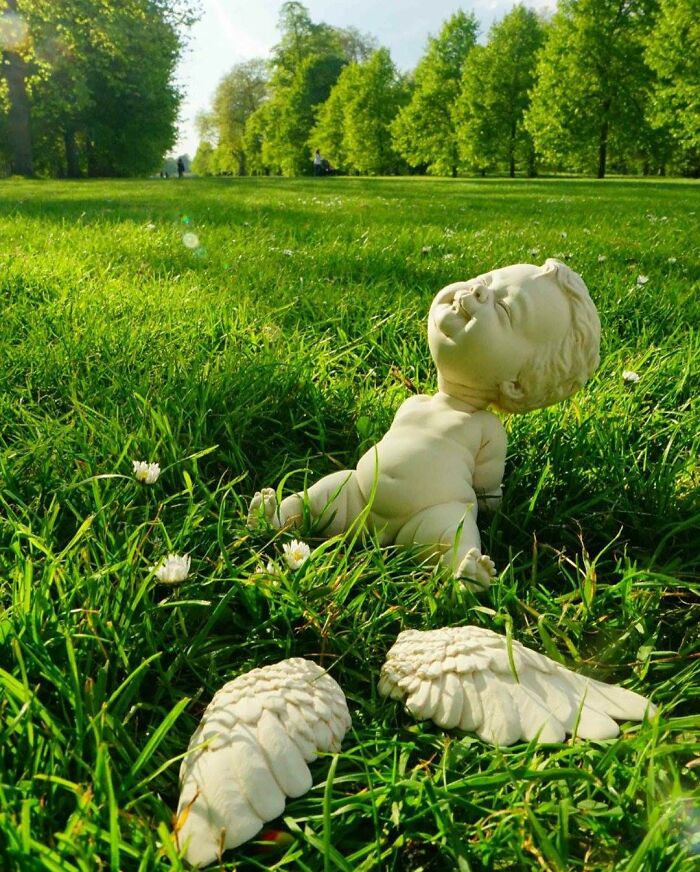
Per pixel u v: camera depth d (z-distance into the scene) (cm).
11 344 91
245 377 78
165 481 61
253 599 47
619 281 130
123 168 1149
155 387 77
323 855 31
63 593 42
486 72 1181
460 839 32
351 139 1511
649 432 74
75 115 1023
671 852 31
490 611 46
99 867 28
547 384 55
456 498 54
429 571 51
